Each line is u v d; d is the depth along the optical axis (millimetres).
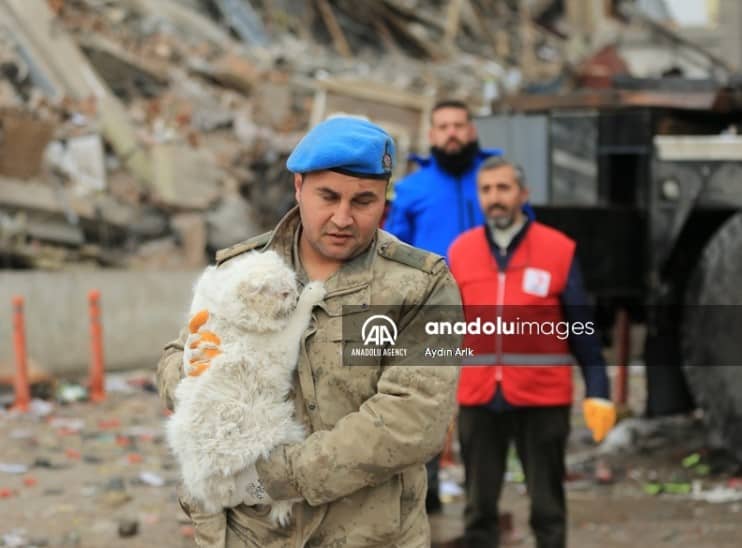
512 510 6355
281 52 19656
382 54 24188
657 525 5988
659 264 6875
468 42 27375
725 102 7074
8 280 10297
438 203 5703
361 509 2484
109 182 12914
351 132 2473
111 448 7832
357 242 2521
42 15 14367
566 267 4730
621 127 7121
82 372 10789
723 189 6816
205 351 2441
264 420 2410
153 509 6277
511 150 7383
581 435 8352
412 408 2402
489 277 4766
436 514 5785
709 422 6715
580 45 29750
